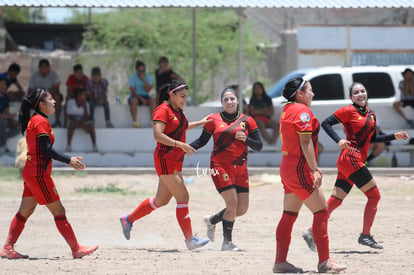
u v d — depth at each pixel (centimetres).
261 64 9700
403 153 6081
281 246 2303
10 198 4431
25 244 2966
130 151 5909
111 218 3725
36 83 5888
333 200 2903
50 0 4959
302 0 5288
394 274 2267
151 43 9400
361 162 2842
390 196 4722
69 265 2423
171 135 2727
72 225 3494
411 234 3234
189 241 2786
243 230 3369
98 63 9331
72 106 5784
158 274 2255
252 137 2845
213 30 9688
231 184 2794
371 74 6138
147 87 6072
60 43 9894
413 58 8400
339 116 2853
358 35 8425
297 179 2236
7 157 5697
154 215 3850
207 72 9612
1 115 5756
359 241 2864
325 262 2283
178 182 2752
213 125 2827
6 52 9081
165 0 5131
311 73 6125
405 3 5300
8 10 11156
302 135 2206
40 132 2483
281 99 6131
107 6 5012
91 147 5859
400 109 6066
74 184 5069
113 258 2578
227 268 2370
